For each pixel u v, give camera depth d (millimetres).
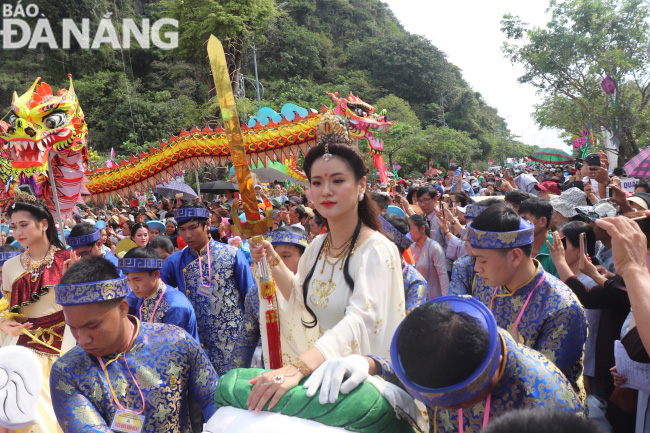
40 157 5293
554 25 26266
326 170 2199
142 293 3410
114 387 2242
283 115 8016
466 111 71750
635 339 2461
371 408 1461
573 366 2443
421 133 50375
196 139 7984
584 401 2469
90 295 2109
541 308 2494
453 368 1371
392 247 2244
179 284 4227
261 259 2244
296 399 1486
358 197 2289
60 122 5426
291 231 3430
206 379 2441
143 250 3371
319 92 50031
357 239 2277
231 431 1461
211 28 20906
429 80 69438
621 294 2881
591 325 3555
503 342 1616
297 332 2445
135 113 36625
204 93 41188
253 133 7859
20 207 3561
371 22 76438
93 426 2141
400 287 2234
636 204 4312
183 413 2404
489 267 2488
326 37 69812
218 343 4137
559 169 15219
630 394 2738
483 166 66750
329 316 2293
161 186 11719
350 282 2227
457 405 1484
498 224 2439
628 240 1848
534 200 3826
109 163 9016
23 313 3572
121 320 2264
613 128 25188
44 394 3324
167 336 2377
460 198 7883
